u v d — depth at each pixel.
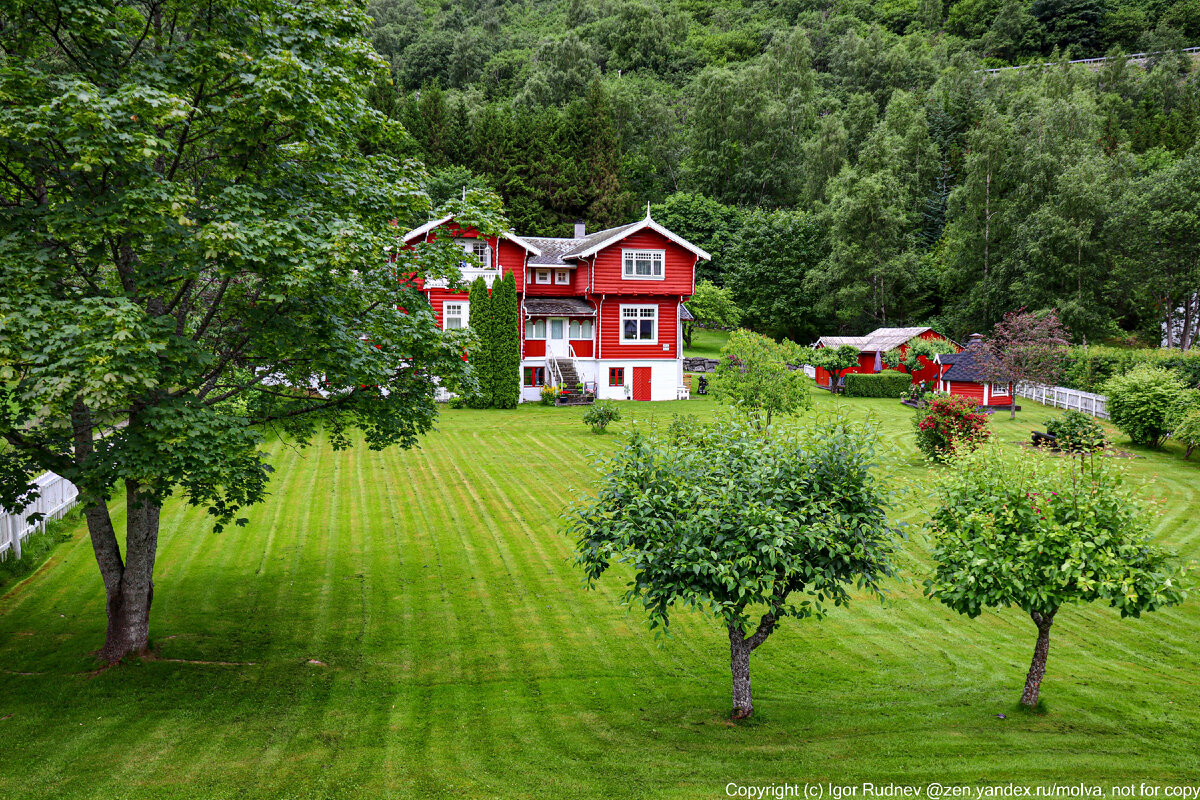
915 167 77.88
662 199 82.12
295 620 13.20
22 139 9.03
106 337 8.17
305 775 8.18
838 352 49.50
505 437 30.42
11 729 9.09
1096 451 9.67
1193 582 14.70
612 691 10.77
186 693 10.35
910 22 142.00
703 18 154.62
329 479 23.17
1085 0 122.94
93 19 9.48
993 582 9.04
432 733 9.34
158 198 8.91
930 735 9.09
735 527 8.61
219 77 10.23
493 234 13.54
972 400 24.75
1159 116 83.56
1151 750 8.59
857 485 9.03
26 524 15.47
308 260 9.55
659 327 42.59
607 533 9.21
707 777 8.05
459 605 14.06
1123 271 55.78
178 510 19.44
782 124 81.25
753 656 12.12
